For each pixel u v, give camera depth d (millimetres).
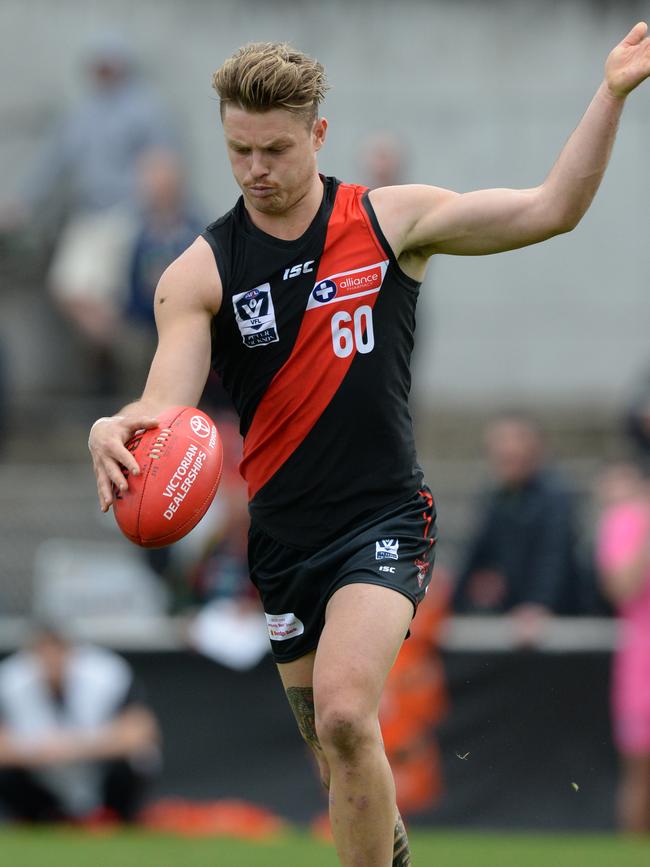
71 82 48000
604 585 29641
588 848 22625
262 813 28094
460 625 28562
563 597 29594
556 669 28266
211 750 28422
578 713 28125
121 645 28828
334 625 12406
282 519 13445
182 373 12727
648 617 26922
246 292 12984
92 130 44250
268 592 13758
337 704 11891
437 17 48625
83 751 27328
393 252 13070
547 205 12609
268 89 12281
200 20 48094
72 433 43250
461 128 48531
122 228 43250
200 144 47281
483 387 47844
